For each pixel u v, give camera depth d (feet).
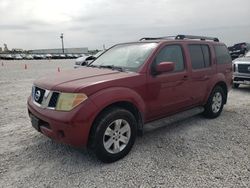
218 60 19.21
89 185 10.50
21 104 24.67
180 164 12.17
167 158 12.80
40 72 63.87
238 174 11.23
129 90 12.71
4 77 50.85
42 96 12.43
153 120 14.87
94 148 11.78
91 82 11.81
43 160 12.59
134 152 13.47
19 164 12.18
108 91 11.84
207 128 17.19
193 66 16.75
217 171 11.49
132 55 15.06
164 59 14.78
